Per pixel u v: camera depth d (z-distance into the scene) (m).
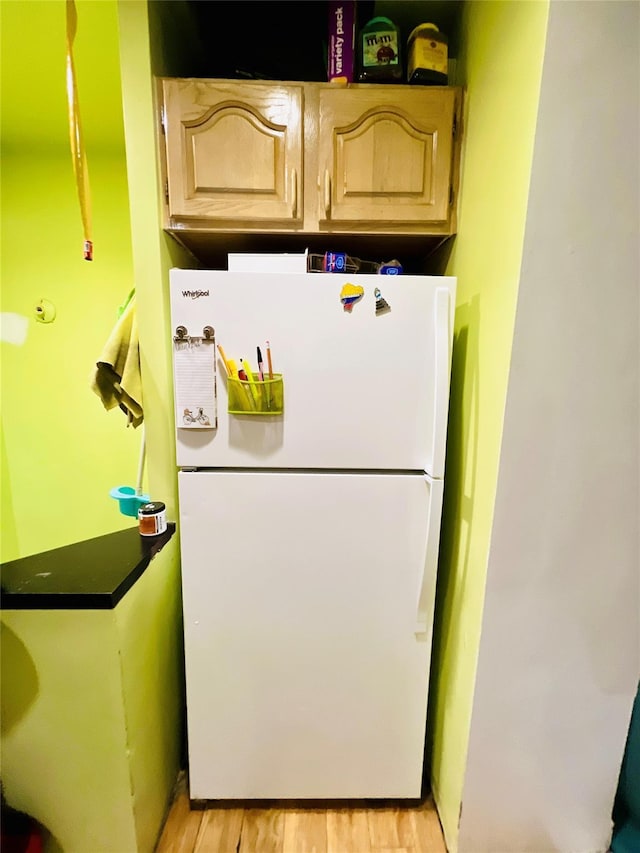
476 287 0.98
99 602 0.82
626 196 0.77
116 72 1.23
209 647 1.07
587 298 0.80
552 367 0.83
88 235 0.95
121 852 0.97
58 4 1.02
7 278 1.68
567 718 0.97
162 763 1.14
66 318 1.70
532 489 0.87
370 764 1.14
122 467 1.82
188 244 1.24
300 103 1.01
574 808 1.02
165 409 1.12
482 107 0.95
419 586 1.05
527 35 0.76
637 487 0.88
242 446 0.98
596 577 0.91
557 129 0.74
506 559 0.90
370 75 1.05
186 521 1.01
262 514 1.01
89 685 0.89
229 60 1.24
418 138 1.04
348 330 0.95
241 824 1.14
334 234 1.10
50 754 0.91
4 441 1.79
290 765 1.13
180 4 1.13
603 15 0.72
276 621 1.06
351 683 1.09
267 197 1.04
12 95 1.32
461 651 1.04
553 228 0.78
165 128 1.01
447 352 0.95
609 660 0.95
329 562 1.03
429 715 1.28
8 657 0.87
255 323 0.94
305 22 1.21
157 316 1.08
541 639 0.93
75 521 1.85
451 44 1.15
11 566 0.93
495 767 0.99
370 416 0.98
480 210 0.96
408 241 1.20
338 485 1.00
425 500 1.02
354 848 1.09
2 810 0.92
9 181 1.62
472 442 1.00
